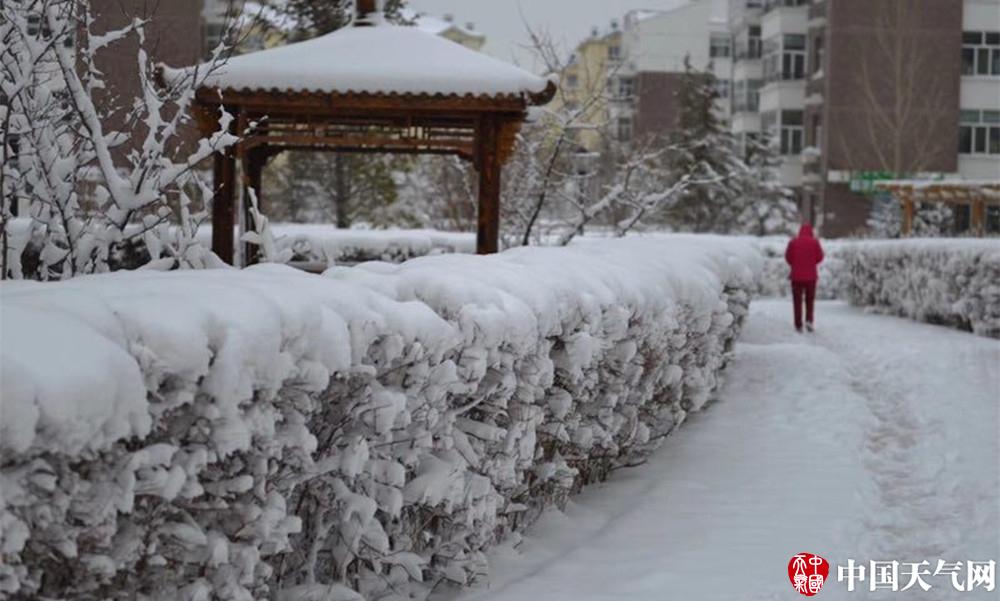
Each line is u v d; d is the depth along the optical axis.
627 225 15.69
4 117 6.68
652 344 8.30
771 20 57.38
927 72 49.09
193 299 3.77
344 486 4.72
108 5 8.78
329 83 10.88
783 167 56.06
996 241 21.45
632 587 6.09
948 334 21.16
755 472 9.05
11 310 3.21
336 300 4.51
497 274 6.13
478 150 11.57
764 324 22.20
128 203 6.68
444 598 5.79
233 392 3.70
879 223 45.03
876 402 13.53
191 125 12.02
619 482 8.65
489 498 5.87
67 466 3.20
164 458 3.50
